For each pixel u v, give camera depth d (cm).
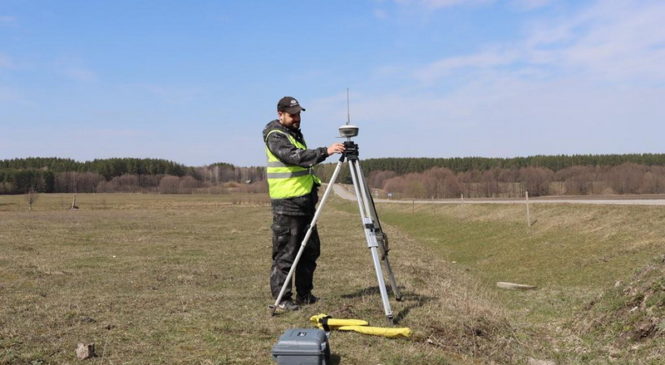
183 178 12825
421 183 8100
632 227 1688
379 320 599
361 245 1673
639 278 777
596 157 8950
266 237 2075
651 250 1404
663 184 6206
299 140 625
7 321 582
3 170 10581
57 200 8000
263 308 646
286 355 441
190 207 6488
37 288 857
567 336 758
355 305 651
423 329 586
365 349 507
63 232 2214
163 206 6744
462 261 1889
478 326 646
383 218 4569
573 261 1515
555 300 1070
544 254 1694
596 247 1606
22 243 1689
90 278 980
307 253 652
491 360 569
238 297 730
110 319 594
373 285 828
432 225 3272
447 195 7806
